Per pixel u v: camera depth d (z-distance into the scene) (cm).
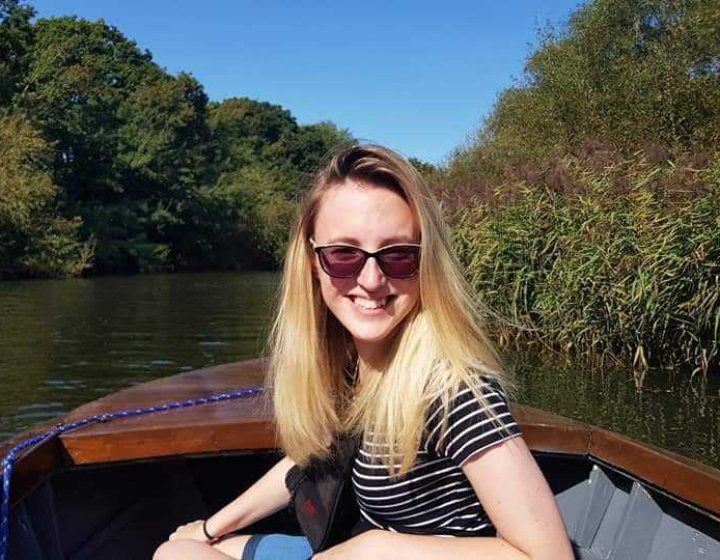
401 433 139
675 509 212
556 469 241
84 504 232
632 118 1379
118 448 215
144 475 249
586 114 1430
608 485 232
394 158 148
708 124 1319
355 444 153
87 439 213
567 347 768
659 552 211
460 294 145
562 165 883
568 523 237
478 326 146
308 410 160
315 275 162
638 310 709
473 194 952
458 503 143
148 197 3628
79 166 3350
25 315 1516
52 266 2788
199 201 3841
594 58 1508
